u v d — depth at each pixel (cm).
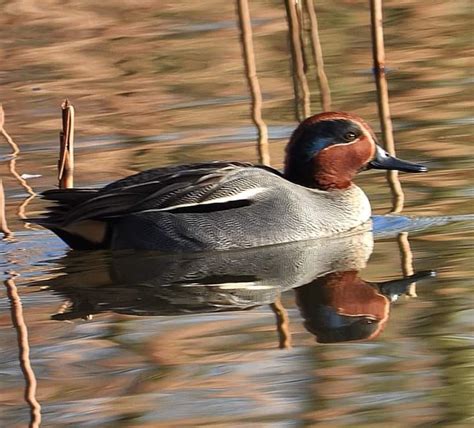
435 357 952
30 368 962
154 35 2281
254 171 1371
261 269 1245
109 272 1252
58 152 1673
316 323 1051
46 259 1309
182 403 879
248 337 1020
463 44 2117
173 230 1330
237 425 838
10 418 864
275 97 1898
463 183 1480
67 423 851
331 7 2389
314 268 1233
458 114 1738
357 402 871
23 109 1895
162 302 1136
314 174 1405
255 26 2303
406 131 1680
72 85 2012
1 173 1593
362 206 1389
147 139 1703
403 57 2066
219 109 1841
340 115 1420
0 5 2488
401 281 1160
